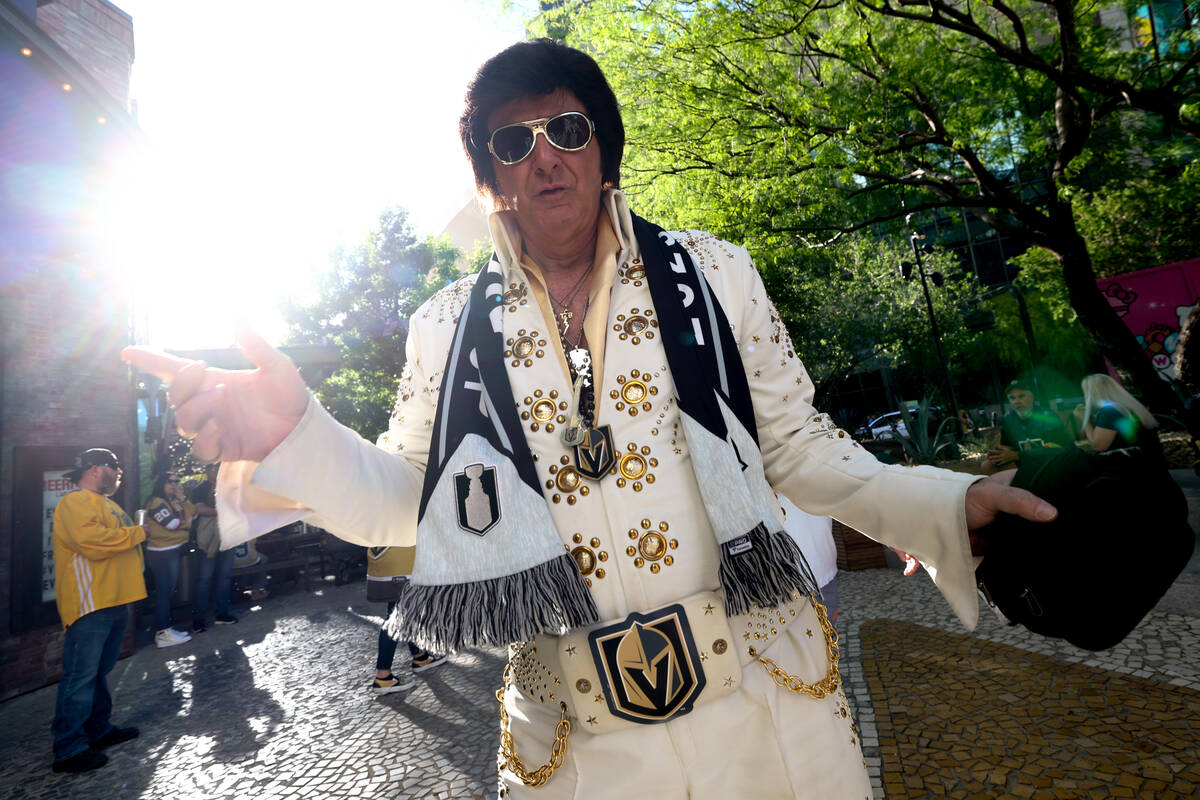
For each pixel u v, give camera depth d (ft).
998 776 7.64
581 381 2.96
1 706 16.21
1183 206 39.99
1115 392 11.10
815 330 56.44
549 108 3.13
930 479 2.61
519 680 3.08
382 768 10.66
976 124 30.01
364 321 56.70
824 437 3.14
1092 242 46.78
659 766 2.61
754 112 27.02
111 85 25.12
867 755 8.51
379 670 14.43
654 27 25.36
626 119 28.22
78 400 19.53
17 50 11.95
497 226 3.22
